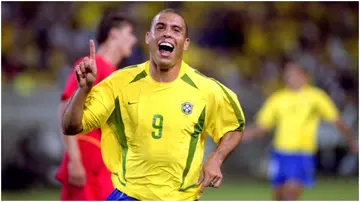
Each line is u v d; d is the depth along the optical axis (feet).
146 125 51.80
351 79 207.62
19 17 188.65
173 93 52.29
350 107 192.95
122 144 53.06
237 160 169.17
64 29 188.24
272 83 203.31
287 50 213.66
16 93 144.36
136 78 52.80
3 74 176.86
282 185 119.85
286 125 120.06
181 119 51.93
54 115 144.15
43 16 188.96
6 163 134.92
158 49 51.65
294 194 119.03
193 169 52.49
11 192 134.62
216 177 52.11
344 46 220.64
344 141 175.01
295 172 118.42
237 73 199.72
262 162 169.68
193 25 205.57
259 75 204.64
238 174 168.96
